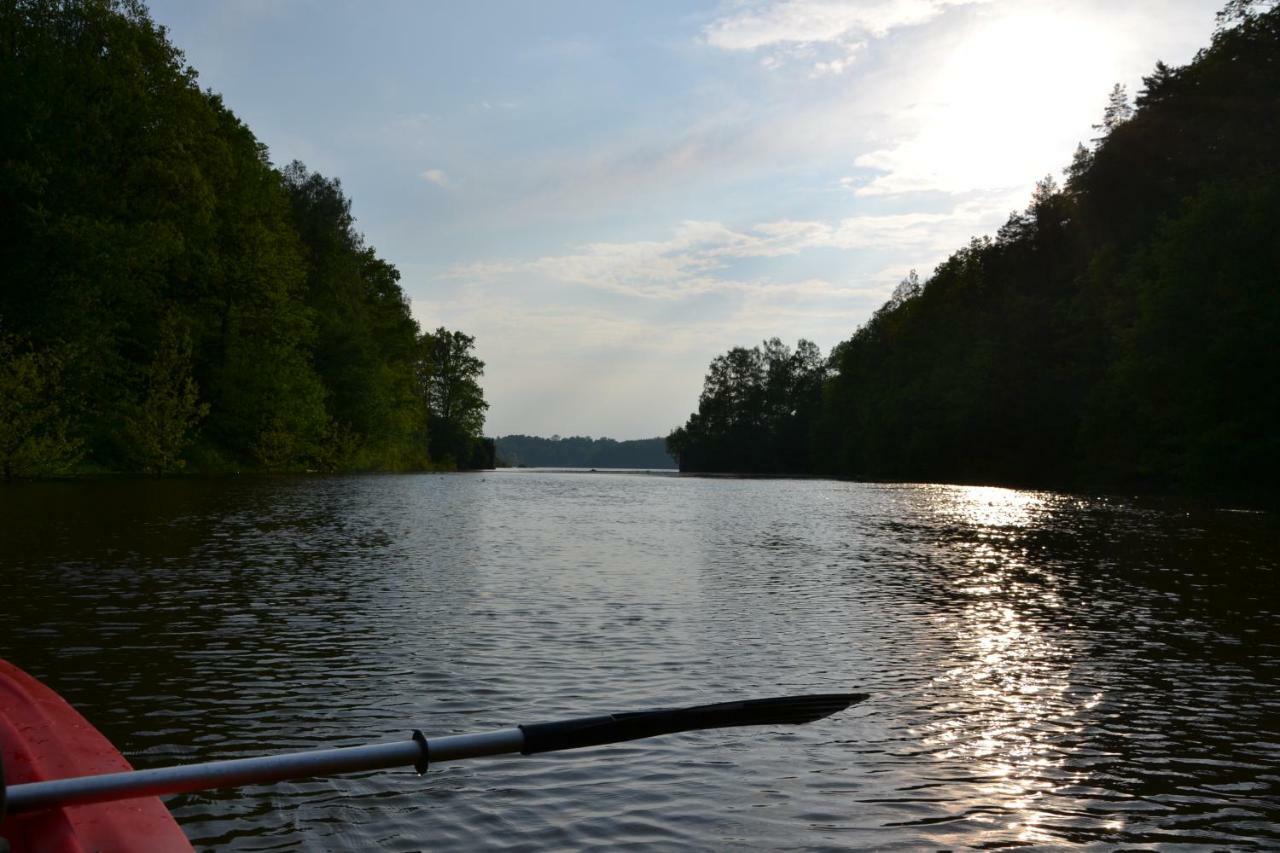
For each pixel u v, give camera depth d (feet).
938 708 21.29
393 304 276.62
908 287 390.21
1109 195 191.52
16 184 120.06
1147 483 161.99
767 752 17.94
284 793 15.20
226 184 156.97
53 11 128.36
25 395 112.27
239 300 164.96
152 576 39.99
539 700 21.29
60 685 22.04
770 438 479.41
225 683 22.48
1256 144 153.48
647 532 71.41
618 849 13.21
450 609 33.63
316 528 66.44
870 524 82.12
